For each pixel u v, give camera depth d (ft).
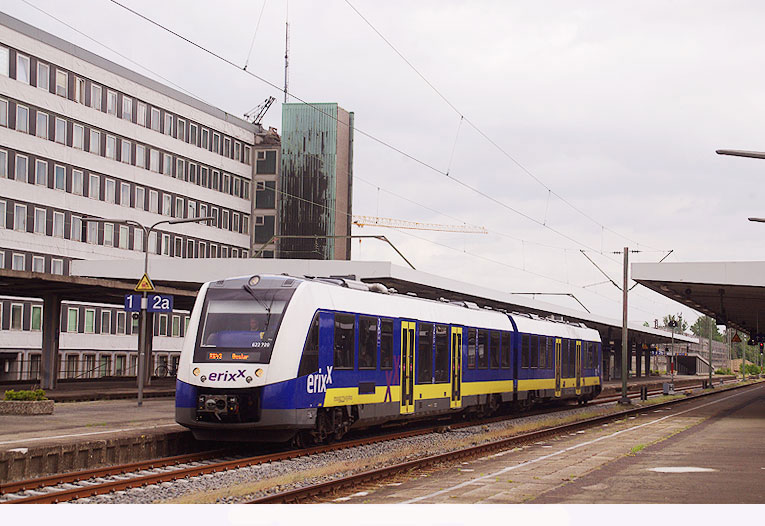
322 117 276.00
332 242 275.18
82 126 215.92
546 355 118.62
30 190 200.34
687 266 115.65
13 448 49.19
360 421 70.64
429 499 41.16
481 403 96.07
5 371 201.26
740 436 79.97
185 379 62.39
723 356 594.24
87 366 222.89
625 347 148.77
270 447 67.97
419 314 80.79
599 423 100.63
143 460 59.11
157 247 241.96
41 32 203.00
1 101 192.03
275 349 61.41
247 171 281.54
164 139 244.83
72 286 117.39
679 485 45.93
